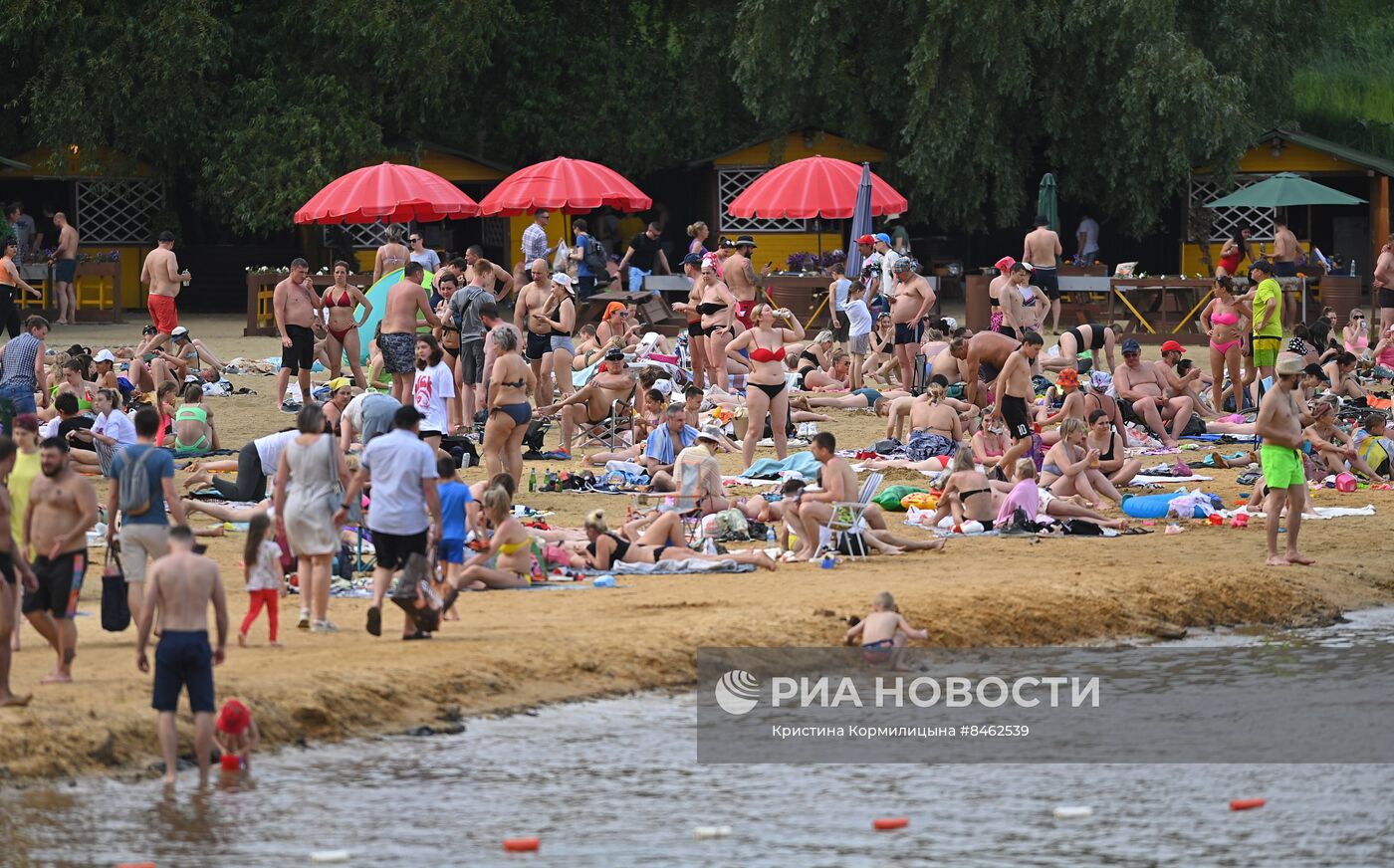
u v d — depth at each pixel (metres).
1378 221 141.25
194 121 137.25
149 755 37.00
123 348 101.50
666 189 155.38
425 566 44.38
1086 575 53.75
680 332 121.50
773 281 124.25
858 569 55.12
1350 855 33.22
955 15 135.25
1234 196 130.00
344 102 140.62
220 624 36.28
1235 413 89.00
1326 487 71.44
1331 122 160.88
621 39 150.25
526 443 76.81
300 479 45.34
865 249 109.31
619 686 43.53
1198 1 144.12
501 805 35.41
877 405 87.81
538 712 41.59
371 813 34.81
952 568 55.19
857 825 34.78
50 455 39.62
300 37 143.00
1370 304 140.62
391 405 59.34
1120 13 134.75
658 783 37.09
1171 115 136.00
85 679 40.28
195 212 148.88
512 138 149.62
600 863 32.47
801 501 56.97
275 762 37.56
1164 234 151.50
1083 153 142.12
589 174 115.69
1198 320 123.38
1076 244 155.12
